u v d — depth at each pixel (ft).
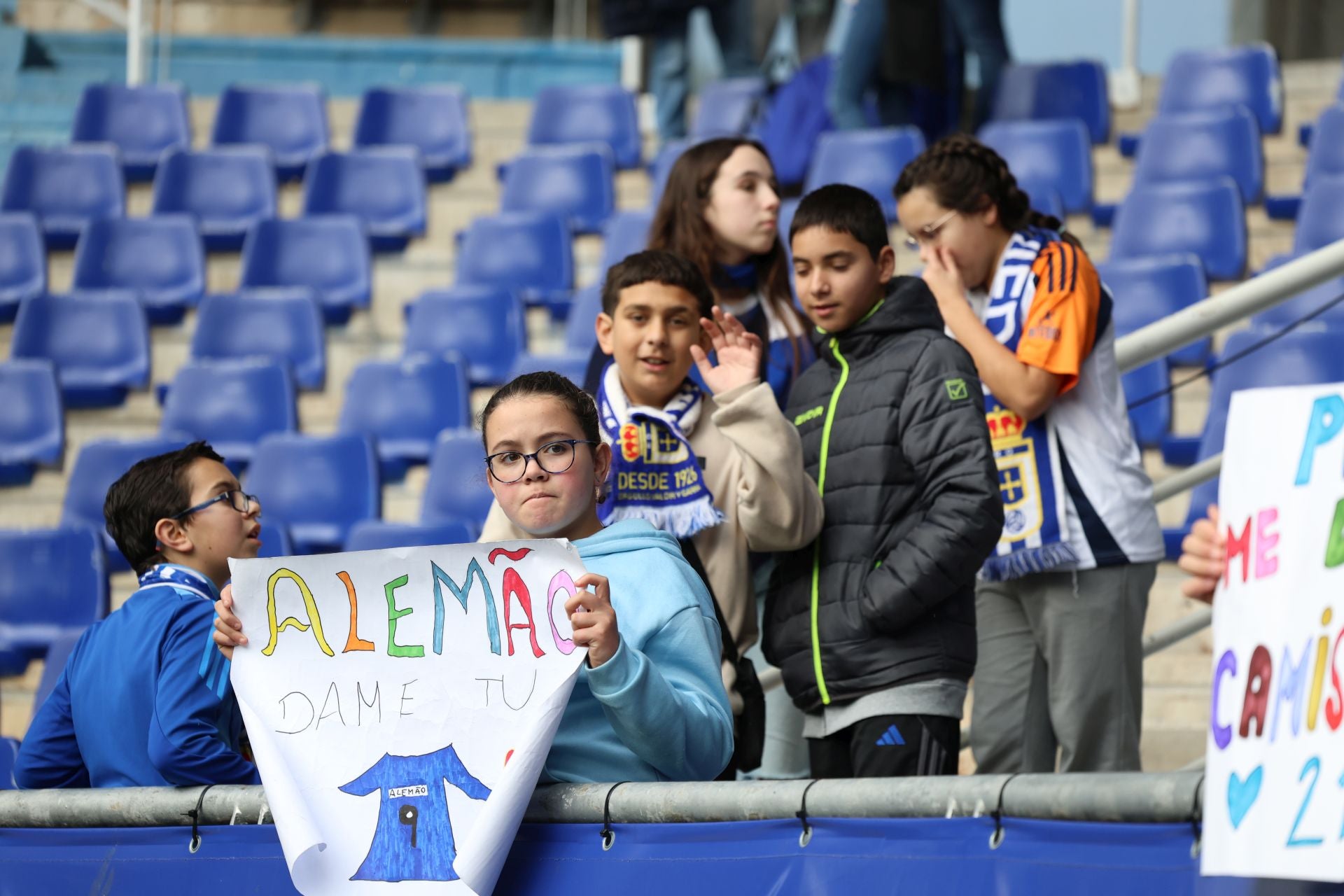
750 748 32.14
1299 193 91.56
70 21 121.29
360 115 110.63
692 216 41.70
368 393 79.61
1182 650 56.29
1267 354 64.13
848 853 23.58
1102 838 21.57
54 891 29.35
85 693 32.01
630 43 122.31
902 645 31.45
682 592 27.86
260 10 141.28
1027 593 36.47
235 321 87.66
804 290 34.68
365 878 25.59
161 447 73.87
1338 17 106.42
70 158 103.91
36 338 88.28
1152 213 83.71
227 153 103.24
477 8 146.00
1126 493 36.17
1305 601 20.11
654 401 35.58
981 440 31.68
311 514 71.77
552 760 27.30
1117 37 105.29
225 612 27.22
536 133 109.19
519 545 25.82
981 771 37.52
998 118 98.99
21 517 79.46
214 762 30.01
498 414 28.12
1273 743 19.85
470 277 92.99
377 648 26.48
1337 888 19.98
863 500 32.63
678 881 24.76
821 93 94.32
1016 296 37.11
